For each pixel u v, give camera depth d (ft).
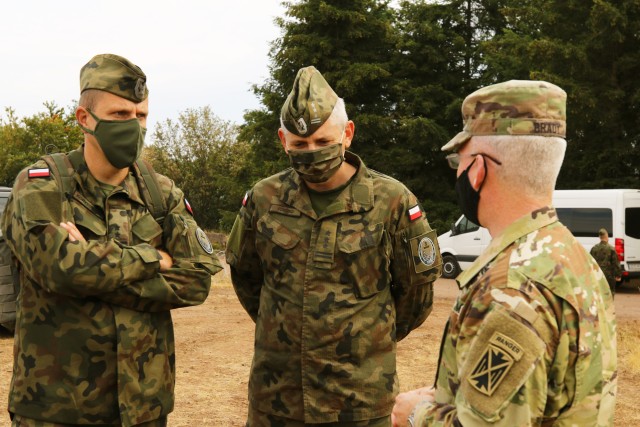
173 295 8.68
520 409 4.61
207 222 108.37
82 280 7.95
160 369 8.75
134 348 8.42
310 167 8.96
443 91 84.17
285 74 89.61
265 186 9.87
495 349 4.71
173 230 9.14
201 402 17.38
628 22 58.59
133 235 8.85
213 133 108.58
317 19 87.15
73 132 105.19
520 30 82.17
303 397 8.95
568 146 66.64
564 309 4.83
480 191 5.40
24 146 103.50
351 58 88.22
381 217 9.35
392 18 94.07
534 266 4.93
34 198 8.34
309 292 9.07
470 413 4.75
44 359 8.18
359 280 9.12
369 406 8.95
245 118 96.73
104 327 8.26
